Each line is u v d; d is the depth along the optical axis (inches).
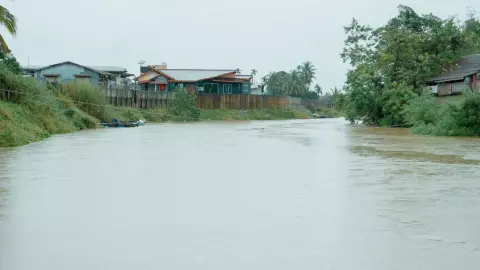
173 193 377.4
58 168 519.5
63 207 325.4
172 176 466.0
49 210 316.2
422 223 282.4
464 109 1156.5
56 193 375.2
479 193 375.9
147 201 346.6
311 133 1285.7
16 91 1080.2
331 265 211.2
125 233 262.1
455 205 331.6
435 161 597.3
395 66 1808.6
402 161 597.0
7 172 487.2
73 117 1384.1
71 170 504.4
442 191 385.1
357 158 633.6
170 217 298.4
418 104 1330.0
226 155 670.5
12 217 296.8
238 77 2987.2
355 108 1939.0
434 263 212.8
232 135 1159.6
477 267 207.6
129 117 1889.8
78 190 388.5
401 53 1788.9
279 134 1224.2
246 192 382.3
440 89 1658.5
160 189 394.3
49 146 799.1
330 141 965.8
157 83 2728.8
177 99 2378.2
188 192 381.7
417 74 1732.3
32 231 265.3
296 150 752.3
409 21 2003.0
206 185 414.6
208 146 822.5
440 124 1187.9
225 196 366.0
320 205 333.1
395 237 253.6
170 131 1336.1
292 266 210.1
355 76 1940.2
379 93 1876.2
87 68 2293.3
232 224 281.3
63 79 2209.6
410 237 253.6
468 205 331.6
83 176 462.9
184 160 605.0
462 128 1144.2
